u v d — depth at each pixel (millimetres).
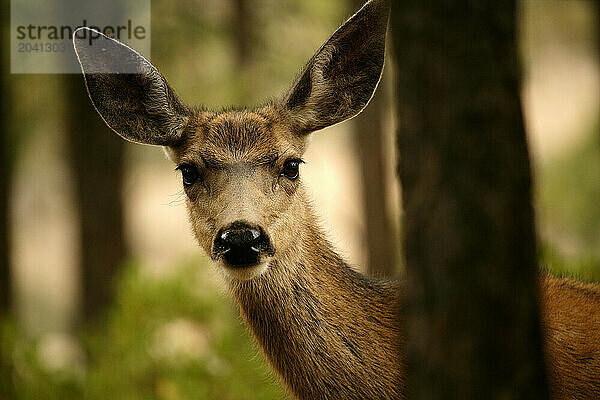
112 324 18203
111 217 24047
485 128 5883
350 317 9594
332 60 10250
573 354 9344
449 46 5879
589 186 32062
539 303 6367
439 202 6000
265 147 9750
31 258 40719
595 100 35375
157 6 23062
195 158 9781
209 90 24078
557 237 31406
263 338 9859
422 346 6230
